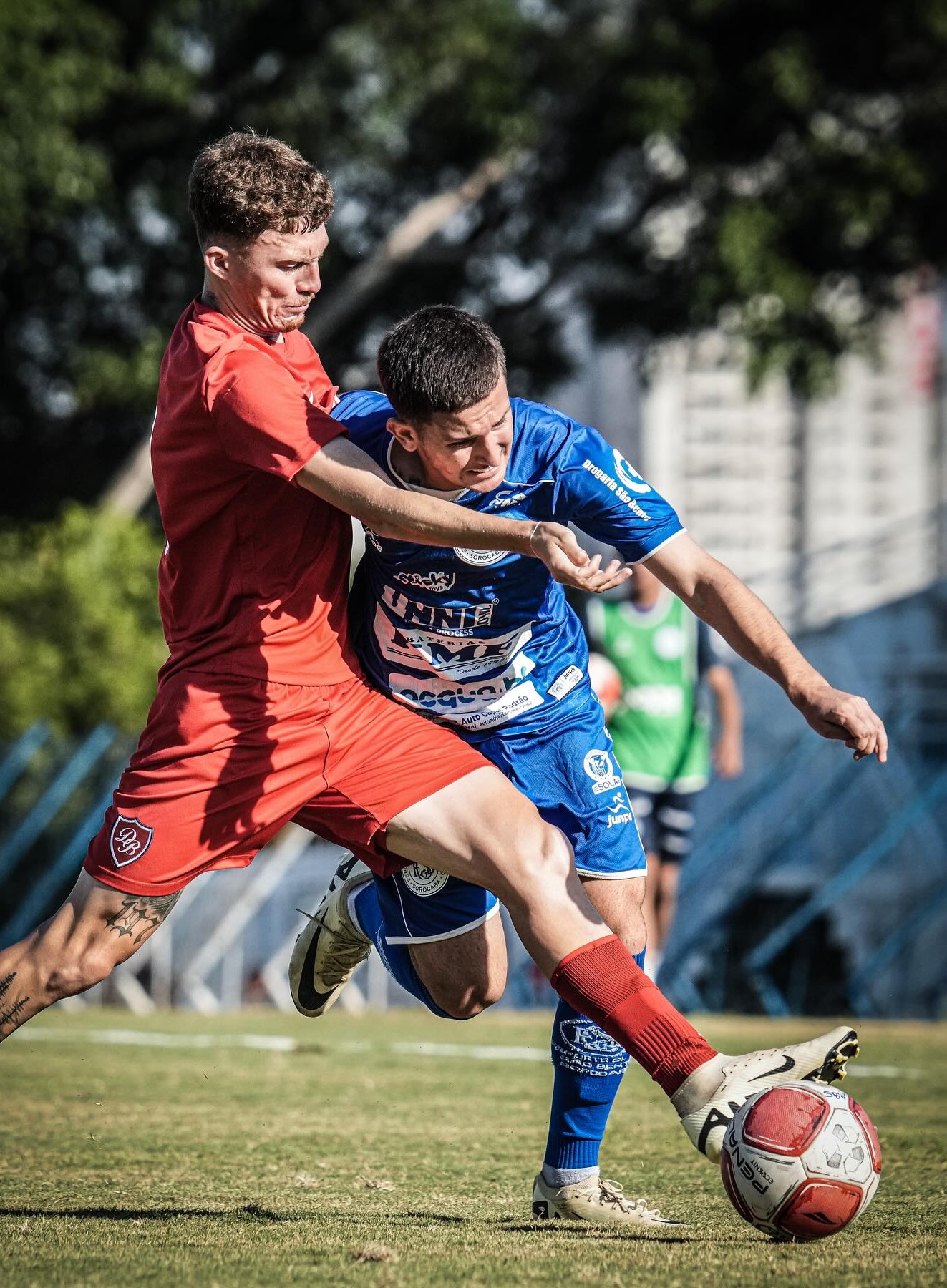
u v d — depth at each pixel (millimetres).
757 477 97125
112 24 51750
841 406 96625
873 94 55688
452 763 11008
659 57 54531
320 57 57969
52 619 47719
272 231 10805
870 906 40562
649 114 53906
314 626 11141
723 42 54625
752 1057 10125
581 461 10883
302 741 10930
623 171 59938
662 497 11016
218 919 41094
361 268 59312
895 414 97062
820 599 52500
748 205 54406
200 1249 9539
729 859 41406
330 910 12820
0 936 42375
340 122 58812
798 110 54125
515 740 12078
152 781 10727
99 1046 25625
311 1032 29078
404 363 10062
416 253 60969
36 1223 10586
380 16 56438
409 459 10875
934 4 52469
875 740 10039
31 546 54688
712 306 55938
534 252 61281
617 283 60000
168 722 10844
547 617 12023
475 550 10703
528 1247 9734
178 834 10664
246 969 41375
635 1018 10297
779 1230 9781
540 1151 14609
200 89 57969
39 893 42469
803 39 53750
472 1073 21547
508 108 55688
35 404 61625
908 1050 25594
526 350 62281
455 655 11781
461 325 10156
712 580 10812
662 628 29312
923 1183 12766
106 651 47438
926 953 39719
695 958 39750
